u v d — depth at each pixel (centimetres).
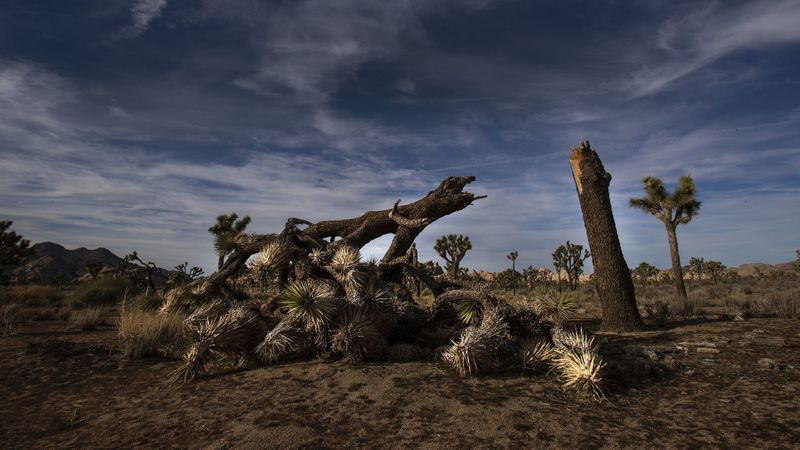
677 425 414
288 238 1034
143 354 785
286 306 705
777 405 462
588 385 500
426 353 700
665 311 1067
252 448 360
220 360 700
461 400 476
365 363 643
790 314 1152
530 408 454
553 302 855
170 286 1997
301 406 463
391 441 374
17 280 4522
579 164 1109
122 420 450
